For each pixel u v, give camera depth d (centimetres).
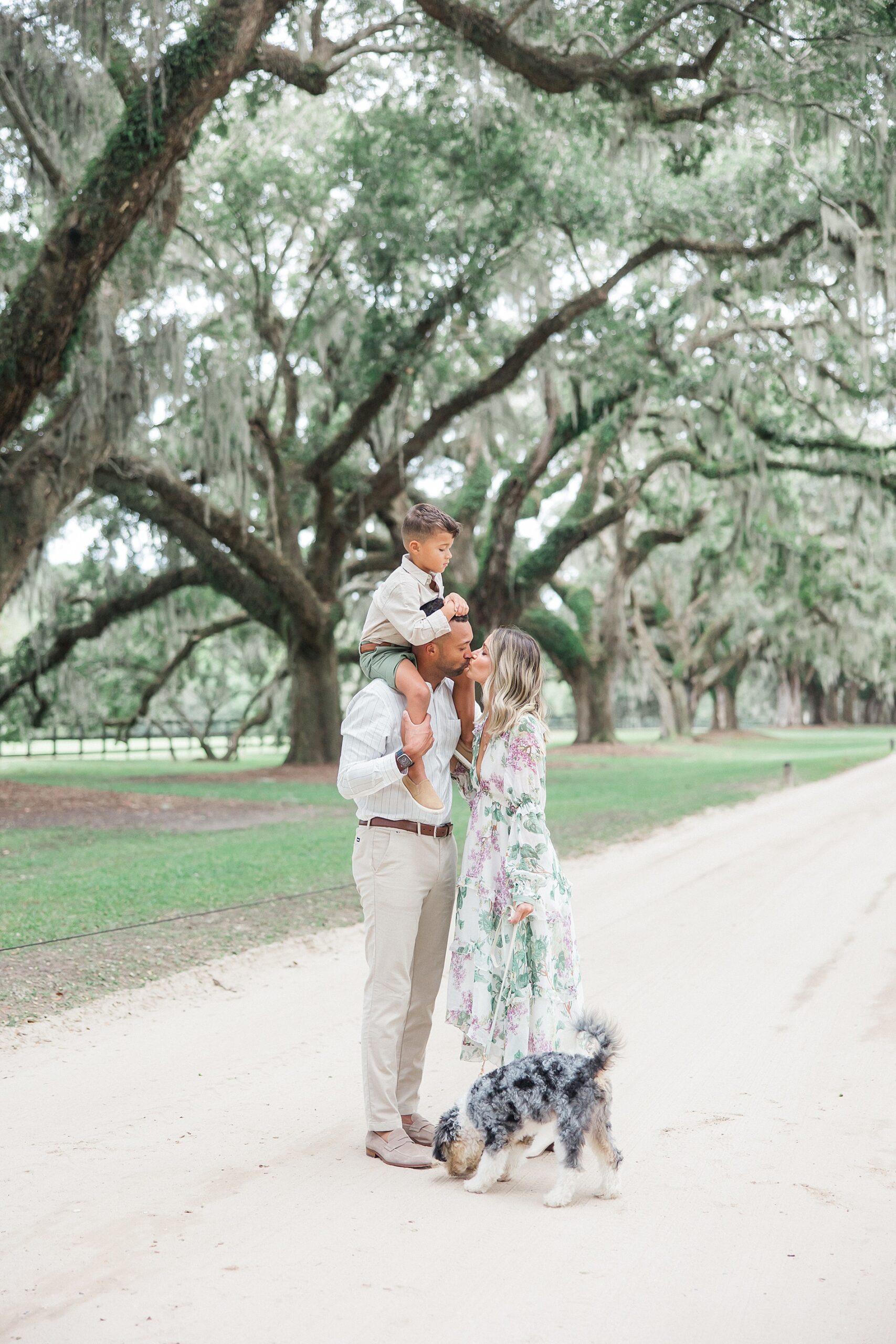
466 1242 347
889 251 1745
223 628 4016
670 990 685
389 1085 425
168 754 4869
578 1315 299
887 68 1525
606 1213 370
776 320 2569
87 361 1895
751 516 3145
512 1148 402
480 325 2275
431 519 421
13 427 1542
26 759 4200
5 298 1933
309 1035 592
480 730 445
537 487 4034
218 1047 568
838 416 3028
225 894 1034
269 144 2391
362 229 2162
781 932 870
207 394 2152
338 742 3078
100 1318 297
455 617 426
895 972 732
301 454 2714
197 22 1416
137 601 3425
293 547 2897
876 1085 502
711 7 1528
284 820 1795
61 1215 364
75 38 1493
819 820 1727
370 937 434
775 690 8206
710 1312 301
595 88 1652
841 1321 296
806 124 1695
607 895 1060
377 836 429
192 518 2573
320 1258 335
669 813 1828
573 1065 381
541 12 1481
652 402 3041
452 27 1533
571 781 2583
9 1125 451
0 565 1964
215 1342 285
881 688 7081
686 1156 420
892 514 3139
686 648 5166
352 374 2381
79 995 665
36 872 1185
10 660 3716
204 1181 395
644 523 4756
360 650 448
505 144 1984
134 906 959
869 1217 363
